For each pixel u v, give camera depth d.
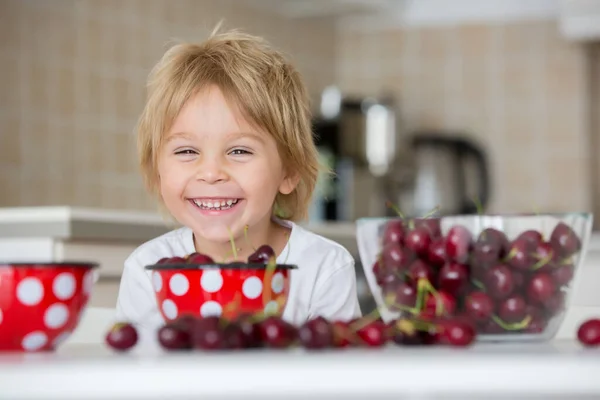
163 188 1.35
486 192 4.62
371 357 0.64
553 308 0.91
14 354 0.80
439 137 4.68
